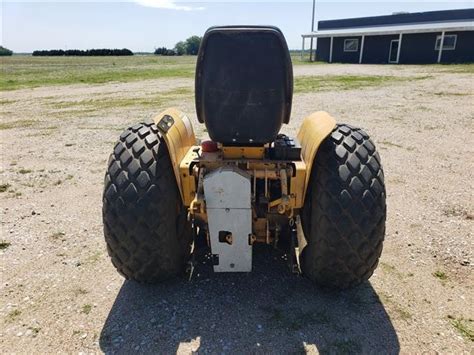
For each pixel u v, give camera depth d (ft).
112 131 26.71
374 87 48.16
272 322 7.93
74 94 47.88
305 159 7.85
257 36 6.69
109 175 7.95
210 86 6.97
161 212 7.75
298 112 31.68
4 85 59.11
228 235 7.58
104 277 9.65
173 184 8.00
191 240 9.25
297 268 8.30
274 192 8.00
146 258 8.05
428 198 14.33
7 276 9.73
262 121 7.12
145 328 7.87
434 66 81.51
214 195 7.23
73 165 19.24
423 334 7.63
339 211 7.37
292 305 8.39
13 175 17.78
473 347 7.30
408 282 9.23
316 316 8.07
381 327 7.80
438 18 107.04
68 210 13.84
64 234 12.01
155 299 8.68
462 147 21.17
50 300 8.80
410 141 22.50
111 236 7.92
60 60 167.53
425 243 11.04
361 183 7.41
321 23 131.23
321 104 35.73
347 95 41.57
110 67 105.29
